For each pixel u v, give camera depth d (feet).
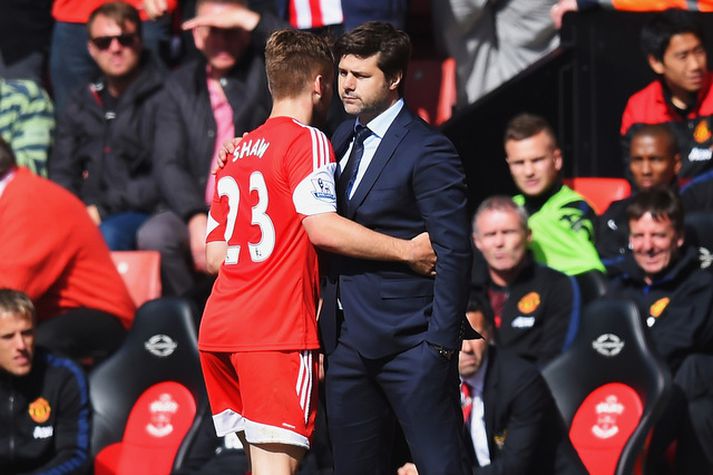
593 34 106.32
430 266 63.10
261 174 63.82
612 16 105.91
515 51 115.55
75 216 96.73
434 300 62.59
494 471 81.92
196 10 109.09
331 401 65.16
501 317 92.48
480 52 115.55
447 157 62.80
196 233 105.09
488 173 104.01
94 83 111.75
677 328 89.10
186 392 90.38
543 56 106.73
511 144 98.27
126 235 106.01
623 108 106.42
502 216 91.71
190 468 86.63
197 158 107.45
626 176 104.68
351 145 65.57
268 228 63.62
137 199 108.58
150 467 89.04
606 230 97.50
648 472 84.48
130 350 90.89
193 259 105.19
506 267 91.86
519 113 104.88
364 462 65.36
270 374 63.21
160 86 109.91
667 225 90.07
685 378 86.89
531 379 83.56
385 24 63.62
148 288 102.27
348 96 63.41
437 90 113.60
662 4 105.50
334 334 64.80
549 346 91.25
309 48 65.36
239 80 107.55
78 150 111.34
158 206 108.68
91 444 89.56
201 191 107.24
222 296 64.54
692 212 95.09
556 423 84.89
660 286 90.99
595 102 106.52
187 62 111.65
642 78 106.11
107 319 97.09
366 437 65.05
